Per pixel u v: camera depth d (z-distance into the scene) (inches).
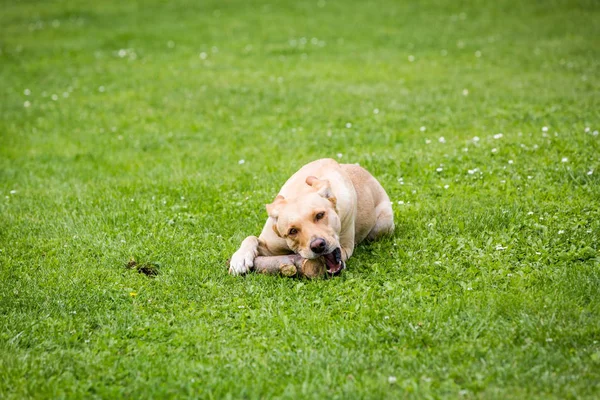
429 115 268.8
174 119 293.4
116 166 241.8
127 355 172.4
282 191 189.6
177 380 167.2
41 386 167.0
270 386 165.5
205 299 182.7
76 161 247.3
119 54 428.5
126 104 320.2
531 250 188.7
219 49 429.1
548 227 193.9
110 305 181.9
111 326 177.5
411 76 342.6
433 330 173.0
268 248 189.2
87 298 183.5
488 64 358.0
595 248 188.4
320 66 375.2
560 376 163.6
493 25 452.1
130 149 255.6
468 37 426.9
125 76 374.3
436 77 337.1
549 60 355.9
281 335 174.1
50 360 171.0
